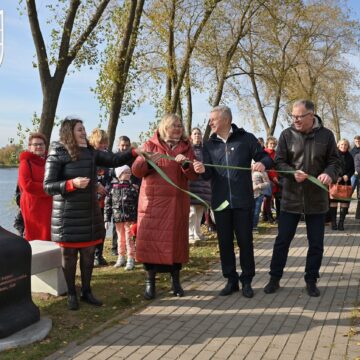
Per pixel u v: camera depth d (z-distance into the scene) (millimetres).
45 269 4918
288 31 22344
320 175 4719
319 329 4180
